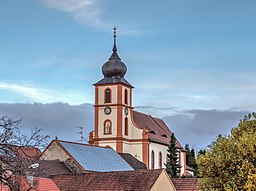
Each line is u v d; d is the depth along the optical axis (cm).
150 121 13438
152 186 5816
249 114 4244
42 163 7938
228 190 3803
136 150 12262
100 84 12394
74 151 8612
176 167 11938
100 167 8650
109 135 12181
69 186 6191
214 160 3894
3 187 3878
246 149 3800
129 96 12556
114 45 12750
